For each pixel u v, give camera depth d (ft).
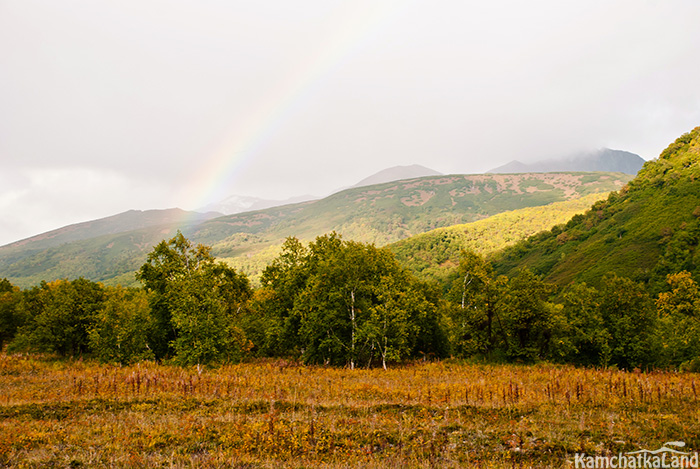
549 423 43.93
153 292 124.06
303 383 73.72
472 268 132.46
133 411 50.60
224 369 91.66
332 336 117.60
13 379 80.64
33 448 37.91
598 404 51.19
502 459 35.27
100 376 79.25
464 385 67.62
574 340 122.83
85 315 145.28
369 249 139.33
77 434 41.52
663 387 61.00
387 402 55.47
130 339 113.50
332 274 120.26
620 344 117.08
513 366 107.65
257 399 56.08
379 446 39.37
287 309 129.59
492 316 128.06
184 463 34.76
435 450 37.55
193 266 131.64
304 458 35.78
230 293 136.67
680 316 176.96
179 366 94.53
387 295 117.60
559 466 33.60
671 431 39.63
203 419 46.62
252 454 36.76
